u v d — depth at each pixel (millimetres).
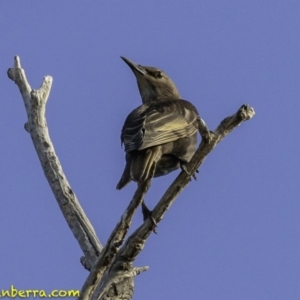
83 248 20688
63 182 21219
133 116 20062
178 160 20250
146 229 17875
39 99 21484
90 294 17875
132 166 18297
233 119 17141
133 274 18828
